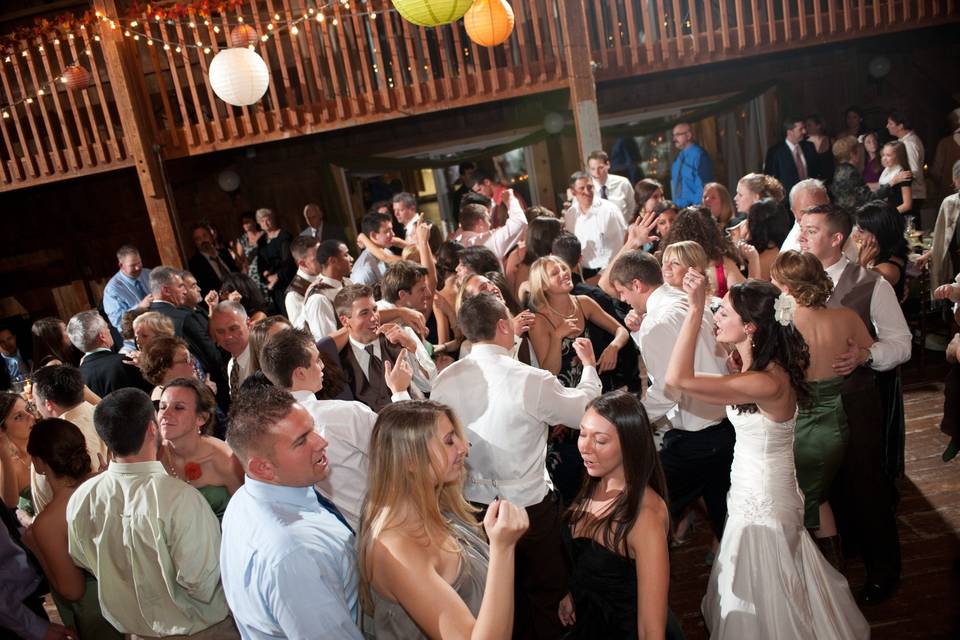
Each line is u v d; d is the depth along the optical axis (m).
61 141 9.54
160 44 8.95
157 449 3.10
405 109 7.49
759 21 7.37
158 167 7.59
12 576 2.76
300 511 1.97
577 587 2.25
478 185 7.11
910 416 4.77
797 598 2.51
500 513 1.69
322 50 8.98
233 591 1.94
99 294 10.29
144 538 2.44
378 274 5.88
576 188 6.40
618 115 10.02
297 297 5.14
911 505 3.87
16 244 10.07
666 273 3.33
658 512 2.12
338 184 10.01
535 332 3.79
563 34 7.26
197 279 7.98
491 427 2.78
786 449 2.58
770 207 4.25
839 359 2.79
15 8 9.40
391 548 1.83
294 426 1.95
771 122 9.88
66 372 3.59
